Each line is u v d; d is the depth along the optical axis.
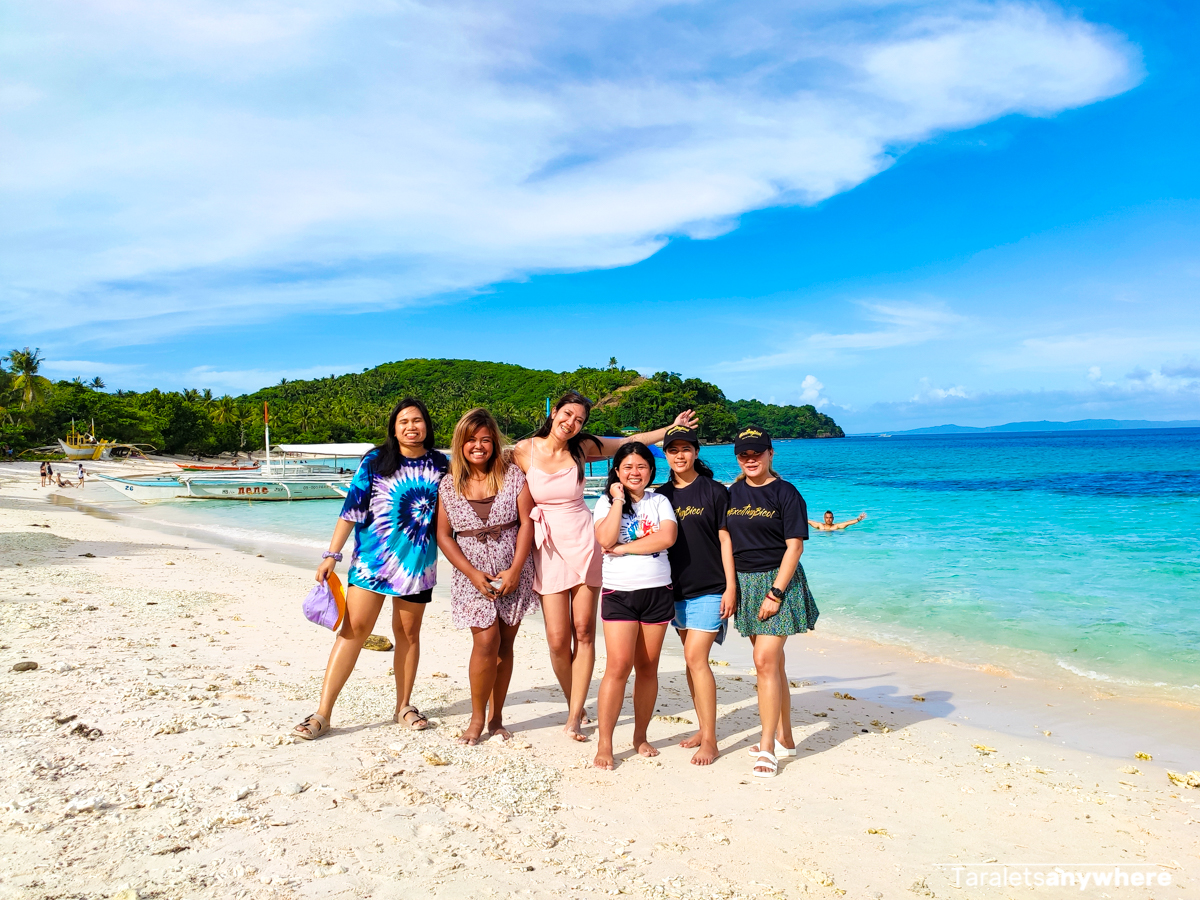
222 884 2.47
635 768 3.92
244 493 33.41
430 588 4.20
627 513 4.02
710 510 3.98
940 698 5.93
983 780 4.02
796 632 3.93
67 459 70.62
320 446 39.09
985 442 169.50
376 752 3.82
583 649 4.22
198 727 3.97
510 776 3.65
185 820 2.91
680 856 2.96
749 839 3.15
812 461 70.94
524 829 3.09
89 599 8.17
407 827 3.00
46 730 3.77
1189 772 4.22
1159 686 6.30
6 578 9.34
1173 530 17.69
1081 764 4.39
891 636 8.23
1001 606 9.69
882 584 11.31
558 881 2.68
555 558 4.13
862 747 4.55
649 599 3.90
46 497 34.28
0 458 69.62
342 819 3.03
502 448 4.16
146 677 4.91
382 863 2.70
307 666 5.75
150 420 82.75
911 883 2.84
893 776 4.03
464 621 3.99
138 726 3.92
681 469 4.05
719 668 6.89
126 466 63.06
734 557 3.98
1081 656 7.34
